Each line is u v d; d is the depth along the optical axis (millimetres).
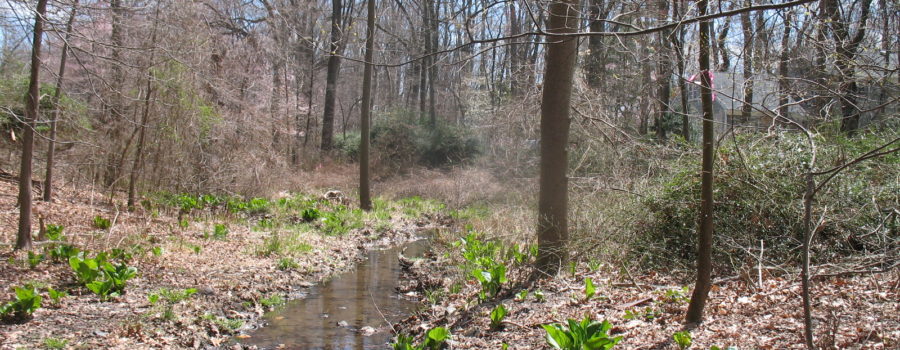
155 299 7059
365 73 18328
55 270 8180
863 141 8133
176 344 6156
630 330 5598
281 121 24047
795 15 5227
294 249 11461
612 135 12758
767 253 7848
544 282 7922
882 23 6453
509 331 6082
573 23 7902
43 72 15469
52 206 12781
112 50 11602
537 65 16312
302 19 26781
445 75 36312
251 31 24625
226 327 6883
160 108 14398
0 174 14602
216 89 14977
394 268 10945
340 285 9477
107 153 14703
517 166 18844
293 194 20406
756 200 7930
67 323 6344
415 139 29344
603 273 8438
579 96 13922
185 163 16266
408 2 21516
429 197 22156
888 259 6695
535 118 16656
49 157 13109
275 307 8023
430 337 5578
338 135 40469
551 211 8273
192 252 10367
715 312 5816
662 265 8469
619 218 8977
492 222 14094
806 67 6113
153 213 13555
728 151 8086
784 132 8461
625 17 7148
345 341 6645
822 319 5203
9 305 6219
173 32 13695
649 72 12273
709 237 5301
